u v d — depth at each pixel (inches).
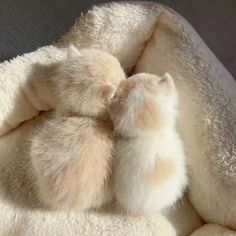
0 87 11.9
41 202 11.3
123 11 12.1
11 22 12.9
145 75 11.5
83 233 11.1
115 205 11.5
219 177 11.1
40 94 12.3
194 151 11.6
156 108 11.0
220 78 11.4
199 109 11.5
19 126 12.6
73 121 11.3
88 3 13.4
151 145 10.8
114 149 11.2
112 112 11.2
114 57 12.2
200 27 14.4
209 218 11.6
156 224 11.3
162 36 12.1
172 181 10.9
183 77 11.8
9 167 11.8
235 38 14.4
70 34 12.6
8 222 11.2
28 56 12.3
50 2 13.1
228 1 14.6
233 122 11.1
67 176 10.7
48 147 11.0
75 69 11.5
